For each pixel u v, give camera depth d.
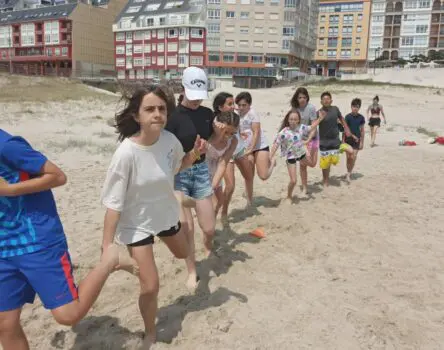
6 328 2.62
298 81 65.44
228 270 4.72
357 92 46.12
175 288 4.32
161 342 3.41
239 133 6.06
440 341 3.44
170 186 3.31
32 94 35.34
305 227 6.16
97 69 90.81
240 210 7.02
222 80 72.31
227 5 80.38
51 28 86.06
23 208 2.54
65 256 2.67
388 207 7.31
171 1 82.12
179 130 4.26
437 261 5.04
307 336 3.48
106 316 3.80
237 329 3.57
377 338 3.46
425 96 44.03
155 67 81.50
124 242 3.24
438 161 12.36
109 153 12.36
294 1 81.31
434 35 93.94
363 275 4.62
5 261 2.54
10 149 2.44
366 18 97.81
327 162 8.62
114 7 93.00
